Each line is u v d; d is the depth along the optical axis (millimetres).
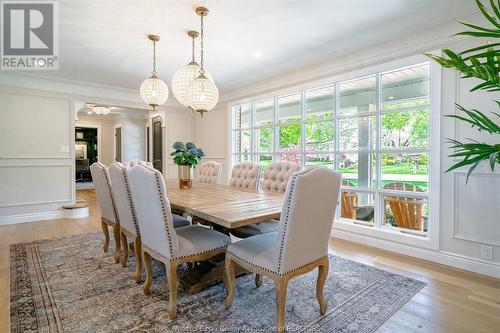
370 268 2535
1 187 4137
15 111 4223
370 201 3301
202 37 2840
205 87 2498
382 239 3090
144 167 1828
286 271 1555
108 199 2643
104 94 5031
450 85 2590
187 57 3555
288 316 1781
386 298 2002
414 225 2967
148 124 7762
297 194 1476
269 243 1818
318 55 3473
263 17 2535
